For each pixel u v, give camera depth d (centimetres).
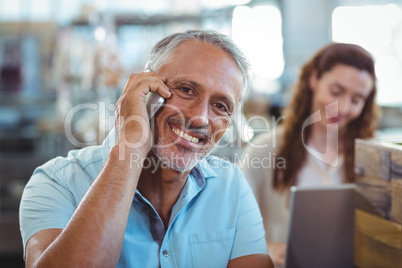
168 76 96
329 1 449
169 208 106
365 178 104
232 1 294
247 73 101
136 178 87
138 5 316
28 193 99
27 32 381
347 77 156
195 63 94
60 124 279
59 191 99
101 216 81
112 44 238
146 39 245
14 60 379
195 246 106
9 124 348
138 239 100
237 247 111
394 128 387
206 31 97
